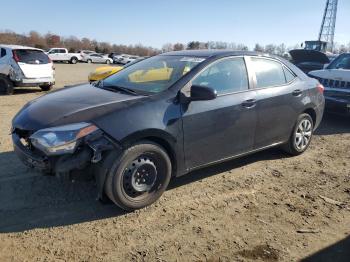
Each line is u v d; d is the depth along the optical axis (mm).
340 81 8125
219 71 4613
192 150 4277
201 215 3980
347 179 5121
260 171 5270
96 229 3637
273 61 5379
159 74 4520
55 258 3186
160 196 4168
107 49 75312
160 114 3939
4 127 7121
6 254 3211
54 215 3857
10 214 3840
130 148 3762
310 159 5879
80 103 3984
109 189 3721
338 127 8250
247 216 3996
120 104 3887
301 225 3857
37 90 13352
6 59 11820
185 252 3330
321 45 24484
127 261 3180
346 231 3781
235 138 4719
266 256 3312
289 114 5457
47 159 3676
